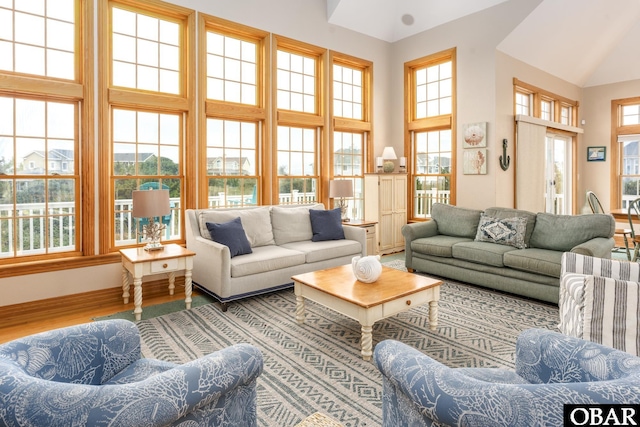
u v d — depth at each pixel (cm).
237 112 484
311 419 194
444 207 512
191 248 412
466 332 306
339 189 545
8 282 349
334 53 586
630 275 215
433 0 585
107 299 398
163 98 427
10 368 108
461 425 96
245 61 504
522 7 512
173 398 105
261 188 520
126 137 418
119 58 410
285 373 245
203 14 450
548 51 611
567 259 240
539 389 94
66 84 371
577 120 764
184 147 453
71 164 387
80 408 96
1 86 339
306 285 312
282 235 460
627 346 172
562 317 238
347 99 631
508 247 415
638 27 673
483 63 551
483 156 554
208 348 282
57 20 375
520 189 582
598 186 773
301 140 571
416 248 476
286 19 527
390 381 130
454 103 587
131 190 424
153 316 349
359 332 310
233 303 385
